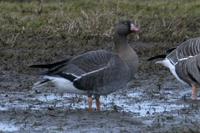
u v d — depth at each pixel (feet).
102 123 47.44
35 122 47.62
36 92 57.93
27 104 53.57
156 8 85.20
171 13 83.66
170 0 90.12
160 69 67.00
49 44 74.38
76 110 51.55
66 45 74.33
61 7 84.23
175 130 45.44
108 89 50.80
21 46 73.56
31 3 87.25
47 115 49.67
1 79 62.54
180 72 57.47
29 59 69.56
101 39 76.07
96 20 78.38
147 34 77.46
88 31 77.05
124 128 46.19
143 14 82.89
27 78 62.95
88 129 45.91
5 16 80.84
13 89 58.95
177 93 58.70
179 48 58.18
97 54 50.80
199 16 82.64
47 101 54.80
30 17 80.84
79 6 84.89
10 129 45.91
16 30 77.36
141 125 47.09
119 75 50.60
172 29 78.69
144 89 59.77
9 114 49.93
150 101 55.31
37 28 78.18
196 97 56.95
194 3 87.81
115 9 82.74
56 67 50.55
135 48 73.97
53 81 50.62
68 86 50.42
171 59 58.39
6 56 70.08
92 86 50.26
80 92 50.83
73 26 77.87
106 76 50.16
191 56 56.65
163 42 76.43
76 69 50.24
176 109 52.44
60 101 54.90
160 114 50.42
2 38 74.90
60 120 48.19
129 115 50.08
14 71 65.36
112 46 74.13
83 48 73.56
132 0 89.66
